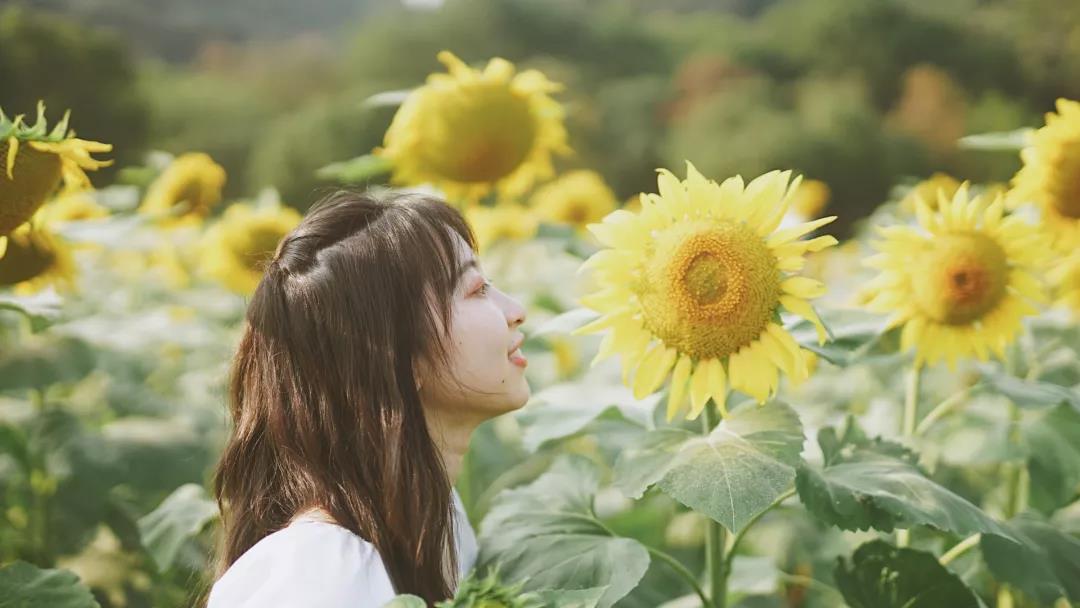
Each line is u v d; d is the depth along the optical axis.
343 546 1.42
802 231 1.58
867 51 22.02
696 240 1.57
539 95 2.66
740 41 23.73
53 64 20.09
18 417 2.53
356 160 2.60
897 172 17.69
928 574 1.76
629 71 26.36
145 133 21.25
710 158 18.25
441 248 1.58
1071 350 2.53
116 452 2.46
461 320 1.57
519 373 1.64
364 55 27.17
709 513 1.45
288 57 33.28
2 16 20.38
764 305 1.57
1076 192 2.11
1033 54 20.58
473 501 3.10
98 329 2.93
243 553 1.59
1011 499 2.38
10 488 2.64
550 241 2.35
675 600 2.58
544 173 2.76
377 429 1.53
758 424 1.58
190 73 36.72
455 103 2.60
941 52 21.19
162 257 4.30
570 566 1.67
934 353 1.98
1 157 1.75
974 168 17.75
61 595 1.69
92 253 3.83
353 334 1.54
